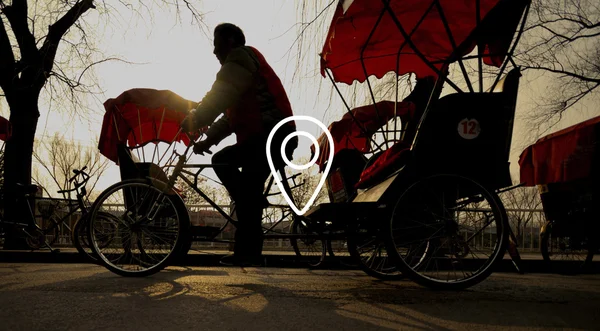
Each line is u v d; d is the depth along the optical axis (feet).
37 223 33.91
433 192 13.39
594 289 15.05
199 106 13.32
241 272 19.79
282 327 8.63
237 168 14.15
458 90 14.25
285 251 32.60
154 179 15.10
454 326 8.98
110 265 15.28
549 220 24.72
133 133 26.53
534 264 24.14
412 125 18.99
